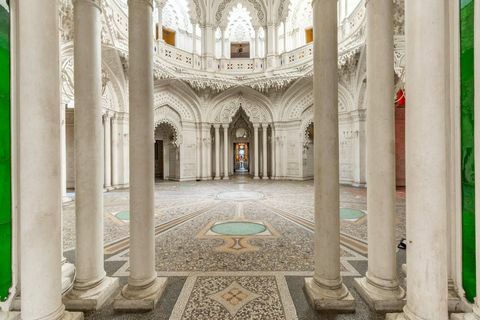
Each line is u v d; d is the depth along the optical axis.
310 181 16.98
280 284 3.29
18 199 2.60
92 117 2.99
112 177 13.65
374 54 2.92
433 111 2.04
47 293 2.19
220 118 18.55
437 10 2.04
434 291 2.05
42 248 2.17
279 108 17.95
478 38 2.22
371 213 2.96
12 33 2.51
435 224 2.05
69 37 6.49
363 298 2.93
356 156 13.67
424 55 2.06
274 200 9.70
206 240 5.05
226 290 3.14
